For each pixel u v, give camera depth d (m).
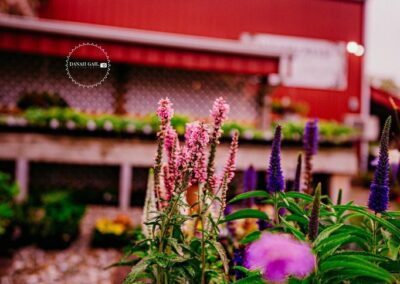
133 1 12.72
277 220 2.16
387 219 1.88
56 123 8.02
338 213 2.10
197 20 13.35
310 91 14.41
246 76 10.91
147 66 10.56
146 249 2.43
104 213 8.21
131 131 8.26
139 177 10.32
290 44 14.29
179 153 1.98
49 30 8.49
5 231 5.89
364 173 13.39
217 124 1.96
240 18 13.76
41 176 9.78
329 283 1.57
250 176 2.97
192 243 2.15
